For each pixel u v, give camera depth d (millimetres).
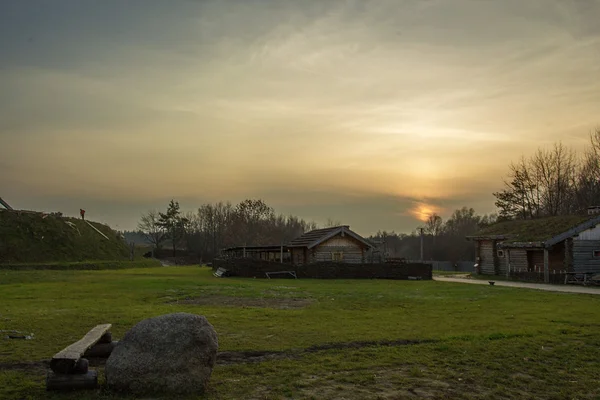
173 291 24016
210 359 7770
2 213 62625
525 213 64500
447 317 15461
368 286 29625
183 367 7508
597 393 7965
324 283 32656
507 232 41344
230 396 7527
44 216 66250
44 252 58750
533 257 38688
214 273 43625
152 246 104625
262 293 23672
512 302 20047
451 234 103188
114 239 76938
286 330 12781
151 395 7363
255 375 8648
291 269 38969
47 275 36875
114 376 7449
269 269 38875
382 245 51875
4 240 57000
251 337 11852
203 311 16469
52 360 7547
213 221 108312
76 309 16766
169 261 89438
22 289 24984
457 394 7789
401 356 9953
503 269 41375
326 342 11266
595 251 35625
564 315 15914
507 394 7836
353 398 7539
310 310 17109
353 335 12062
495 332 12461
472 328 13242
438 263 70375
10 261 53781
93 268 54656
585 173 59625
